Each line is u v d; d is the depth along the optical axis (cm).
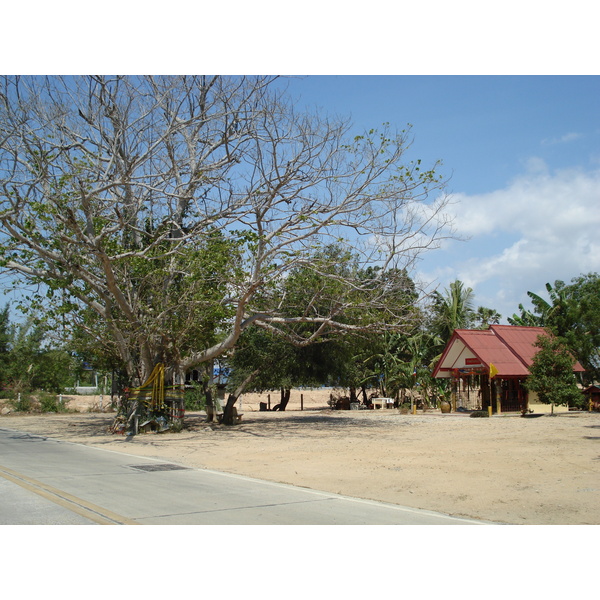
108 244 2030
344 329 2523
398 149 2105
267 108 2102
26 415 3572
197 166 2331
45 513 786
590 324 2570
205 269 2114
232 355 2798
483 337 3141
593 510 825
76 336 2381
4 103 1869
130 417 2244
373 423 2645
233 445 1811
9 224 1850
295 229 2122
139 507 838
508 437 1831
